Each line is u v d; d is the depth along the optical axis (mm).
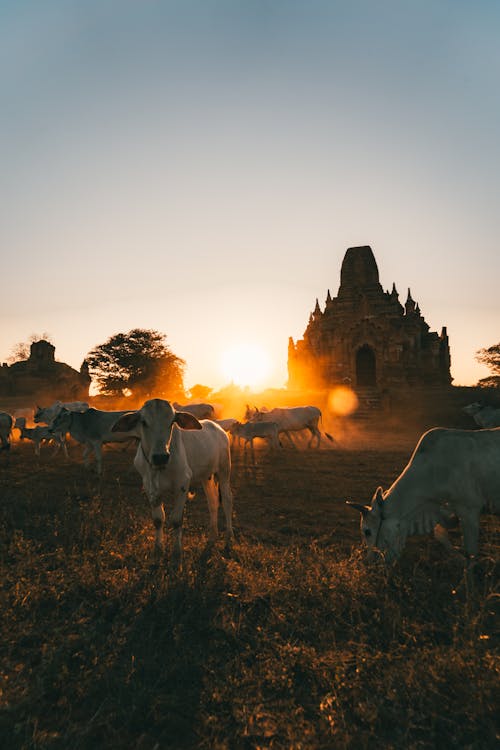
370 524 5012
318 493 9391
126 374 54188
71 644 3363
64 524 6324
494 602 3939
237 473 12094
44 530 6285
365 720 2629
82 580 4383
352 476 11328
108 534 5758
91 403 54719
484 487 4750
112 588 4266
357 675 2953
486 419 17766
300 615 3783
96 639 3463
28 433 16172
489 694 2697
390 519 4969
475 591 4016
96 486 10094
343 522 7180
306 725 2613
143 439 5113
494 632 3508
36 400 61375
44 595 4188
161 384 55062
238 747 2477
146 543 5480
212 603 4066
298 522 7203
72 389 67500
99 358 54281
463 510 4828
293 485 10234
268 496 9180
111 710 2734
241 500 8820
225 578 4473
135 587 4254
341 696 2820
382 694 2834
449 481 4832
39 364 67875
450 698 2766
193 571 4551
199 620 3760
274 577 4508
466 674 2896
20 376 65812
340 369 45531
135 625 3656
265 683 2988
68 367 69312
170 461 5215
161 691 2883
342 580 4297
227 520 6312
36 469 12477
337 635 3631
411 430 27578
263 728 2582
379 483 10414
